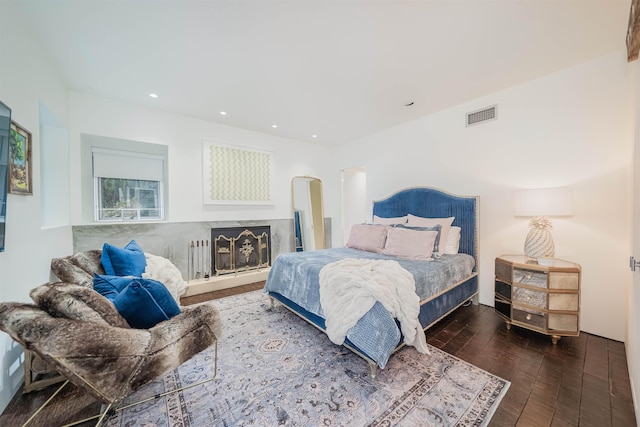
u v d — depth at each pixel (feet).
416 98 9.70
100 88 8.89
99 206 10.25
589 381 5.14
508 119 8.90
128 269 7.23
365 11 5.41
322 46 6.62
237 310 9.08
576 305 6.41
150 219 11.41
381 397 4.72
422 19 5.65
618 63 6.80
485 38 6.28
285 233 15.10
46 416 4.33
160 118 10.93
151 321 4.46
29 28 5.83
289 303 8.12
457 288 8.38
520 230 8.69
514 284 7.23
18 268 5.13
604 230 7.01
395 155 13.05
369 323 5.20
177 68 7.66
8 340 4.66
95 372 3.42
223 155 12.73
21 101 5.49
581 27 5.86
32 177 5.85
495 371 5.49
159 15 5.52
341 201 17.07
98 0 5.06
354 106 10.41
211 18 5.63
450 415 4.30
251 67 7.61
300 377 5.32
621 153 6.75
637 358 4.22
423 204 11.30
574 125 7.52
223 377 5.35
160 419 4.27
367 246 10.23
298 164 15.71
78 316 3.51
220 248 12.64
